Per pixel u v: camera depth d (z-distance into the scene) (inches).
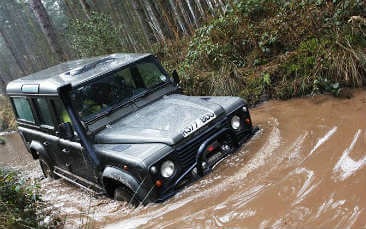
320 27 275.0
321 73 250.1
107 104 197.0
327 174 147.4
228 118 185.5
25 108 248.1
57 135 212.1
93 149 185.5
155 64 224.5
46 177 283.6
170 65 392.5
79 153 197.2
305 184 145.2
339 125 189.5
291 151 176.4
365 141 163.8
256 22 328.8
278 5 327.0
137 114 198.2
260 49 307.7
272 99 274.1
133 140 173.9
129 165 161.2
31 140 261.7
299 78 261.4
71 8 751.1
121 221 165.2
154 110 197.0
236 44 323.0
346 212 121.3
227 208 146.4
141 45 478.0
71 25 507.8
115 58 226.8
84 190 221.3
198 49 344.5
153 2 506.0
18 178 223.8
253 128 208.4
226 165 178.2
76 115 186.9
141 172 156.6
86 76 198.4
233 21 335.3
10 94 262.8
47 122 225.3
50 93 198.1
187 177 169.5
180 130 167.9
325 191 136.7
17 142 483.8
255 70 299.1
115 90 201.6
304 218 125.3
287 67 273.7
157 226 150.6
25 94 233.3
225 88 301.6
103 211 184.1
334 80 242.7
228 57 319.0
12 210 169.9
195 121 173.2
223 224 137.8
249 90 287.4
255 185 156.8
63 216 198.8
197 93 323.3
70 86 184.5
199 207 153.7
